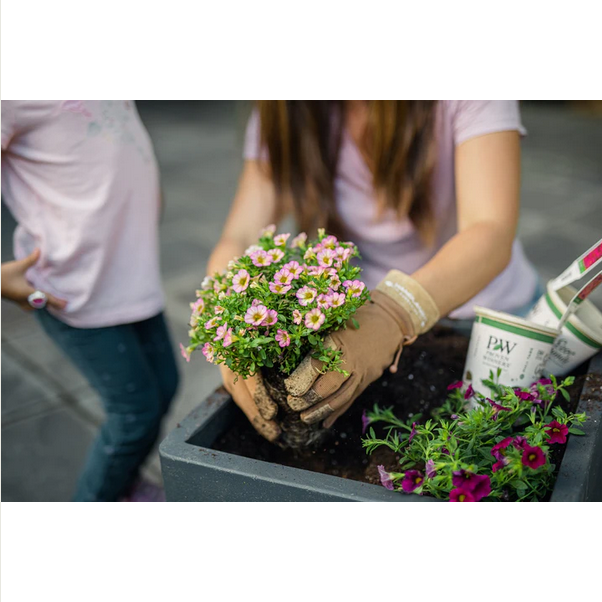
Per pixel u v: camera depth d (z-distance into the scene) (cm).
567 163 564
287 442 114
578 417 98
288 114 143
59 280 152
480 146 127
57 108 135
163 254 393
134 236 156
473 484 85
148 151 158
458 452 92
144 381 166
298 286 104
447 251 118
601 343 119
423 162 137
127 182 149
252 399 111
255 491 96
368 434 120
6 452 228
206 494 101
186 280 354
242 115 161
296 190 150
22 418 248
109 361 160
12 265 149
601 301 301
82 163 140
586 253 115
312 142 145
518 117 131
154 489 189
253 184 155
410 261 155
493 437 97
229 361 100
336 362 98
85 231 145
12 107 131
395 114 134
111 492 173
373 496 89
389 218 148
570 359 121
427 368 134
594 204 458
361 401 127
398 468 107
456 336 142
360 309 108
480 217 124
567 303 129
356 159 147
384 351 106
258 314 95
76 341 158
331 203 150
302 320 98
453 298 114
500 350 113
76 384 268
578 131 680
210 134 736
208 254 391
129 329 164
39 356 289
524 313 156
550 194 484
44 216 147
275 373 104
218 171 579
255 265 108
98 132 142
